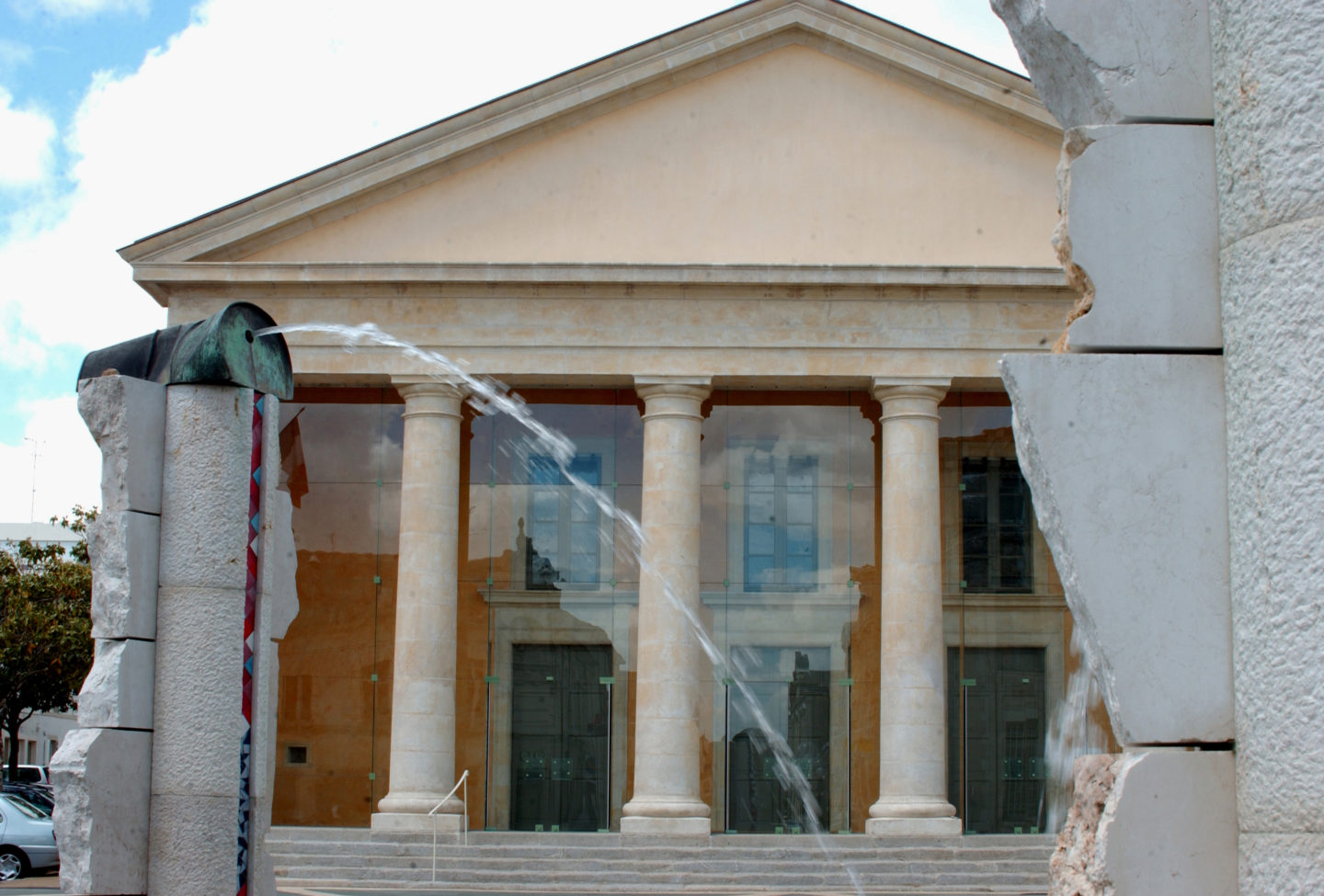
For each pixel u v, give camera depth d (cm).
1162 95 394
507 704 3572
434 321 3484
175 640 721
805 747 3528
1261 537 352
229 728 717
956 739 3525
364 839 3144
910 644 3331
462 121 3497
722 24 3522
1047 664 3550
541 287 3456
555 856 3028
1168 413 381
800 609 3575
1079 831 396
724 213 3531
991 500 3600
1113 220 390
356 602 3591
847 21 3525
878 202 3534
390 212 3538
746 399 3641
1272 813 343
